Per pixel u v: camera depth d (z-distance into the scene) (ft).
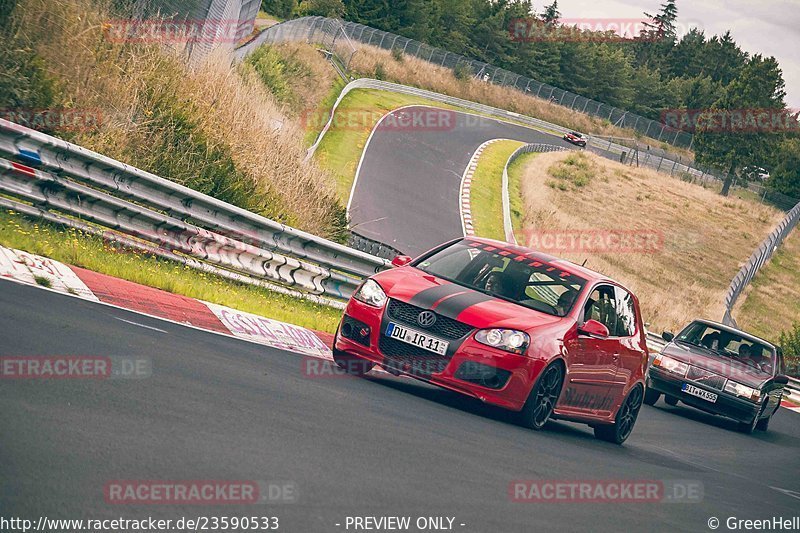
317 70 606.96
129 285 123.24
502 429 103.35
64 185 136.67
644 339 132.67
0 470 50.26
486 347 104.42
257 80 339.98
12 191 131.44
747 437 190.39
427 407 103.86
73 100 168.86
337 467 66.90
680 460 129.49
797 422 250.57
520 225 566.36
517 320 107.76
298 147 255.29
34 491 48.80
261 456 64.34
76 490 50.34
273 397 84.58
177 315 118.83
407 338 105.81
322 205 242.17
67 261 122.93
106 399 68.64
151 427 64.49
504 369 104.47
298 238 177.78
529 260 121.39
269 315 144.97
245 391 83.76
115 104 177.88
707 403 195.31
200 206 159.94
